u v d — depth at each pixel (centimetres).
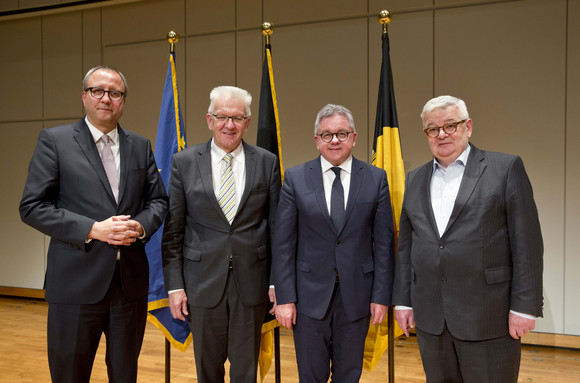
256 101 401
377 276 182
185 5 421
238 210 186
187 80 423
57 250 172
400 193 222
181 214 192
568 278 334
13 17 471
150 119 436
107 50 450
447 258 156
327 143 182
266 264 194
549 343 338
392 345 212
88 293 168
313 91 387
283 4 391
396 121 229
